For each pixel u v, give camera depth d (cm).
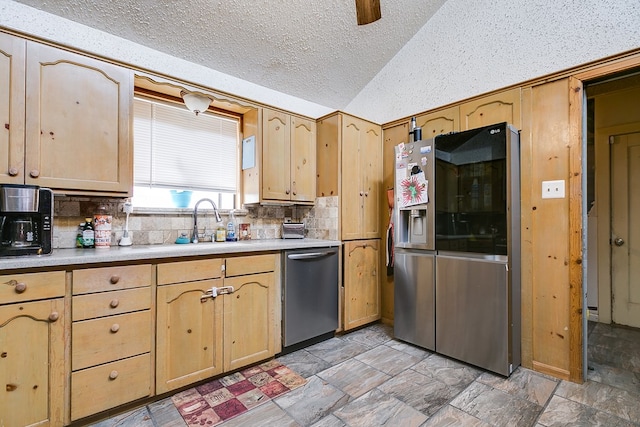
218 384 201
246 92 292
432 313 249
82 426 158
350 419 166
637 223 301
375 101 338
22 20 191
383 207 323
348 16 259
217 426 160
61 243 201
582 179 204
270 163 277
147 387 175
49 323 147
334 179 290
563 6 219
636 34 191
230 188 294
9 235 157
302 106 335
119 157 196
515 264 221
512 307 215
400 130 312
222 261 206
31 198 157
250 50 261
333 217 289
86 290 156
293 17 244
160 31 226
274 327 237
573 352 205
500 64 249
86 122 184
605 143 316
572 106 207
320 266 267
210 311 201
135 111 246
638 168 300
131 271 170
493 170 216
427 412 172
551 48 224
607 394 189
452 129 271
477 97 254
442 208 243
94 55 188
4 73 160
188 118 271
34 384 144
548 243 216
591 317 325
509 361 210
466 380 207
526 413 171
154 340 178
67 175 177
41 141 169
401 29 293
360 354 247
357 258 297
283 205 318
